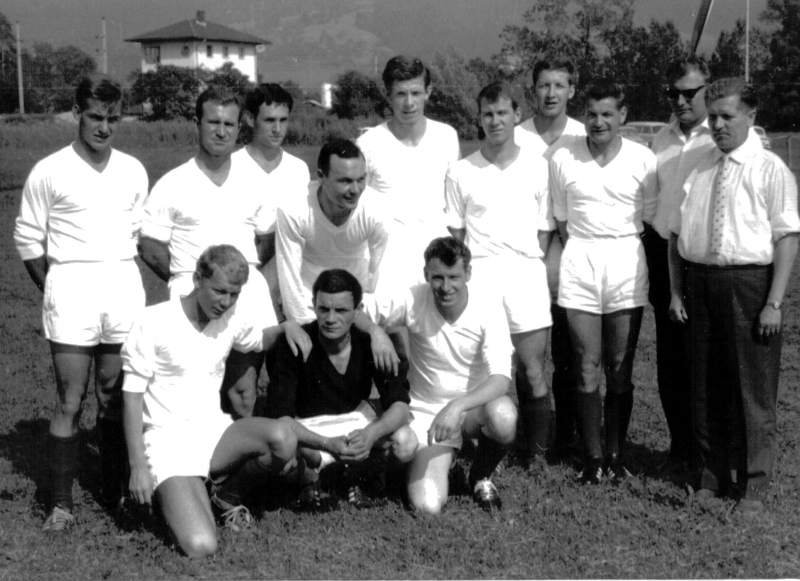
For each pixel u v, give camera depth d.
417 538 4.52
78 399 4.87
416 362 5.20
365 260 5.28
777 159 4.81
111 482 5.05
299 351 4.93
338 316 4.70
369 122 45.47
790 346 8.60
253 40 81.94
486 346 4.98
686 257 5.08
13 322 9.90
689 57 5.34
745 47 40.00
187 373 4.64
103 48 72.56
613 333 5.45
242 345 4.84
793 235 4.81
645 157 5.41
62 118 45.97
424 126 5.86
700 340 5.04
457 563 4.29
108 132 4.76
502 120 5.46
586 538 4.55
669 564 4.28
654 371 7.89
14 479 5.41
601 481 5.34
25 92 61.97
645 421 6.63
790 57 40.53
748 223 4.85
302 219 5.09
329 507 4.91
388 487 5.25
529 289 5.58
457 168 5.68
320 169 4.86
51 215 4.81
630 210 5.41
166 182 5.09
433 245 4.82
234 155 5.77
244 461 4.62
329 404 5.00
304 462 4.85
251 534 4.57
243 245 5.22
